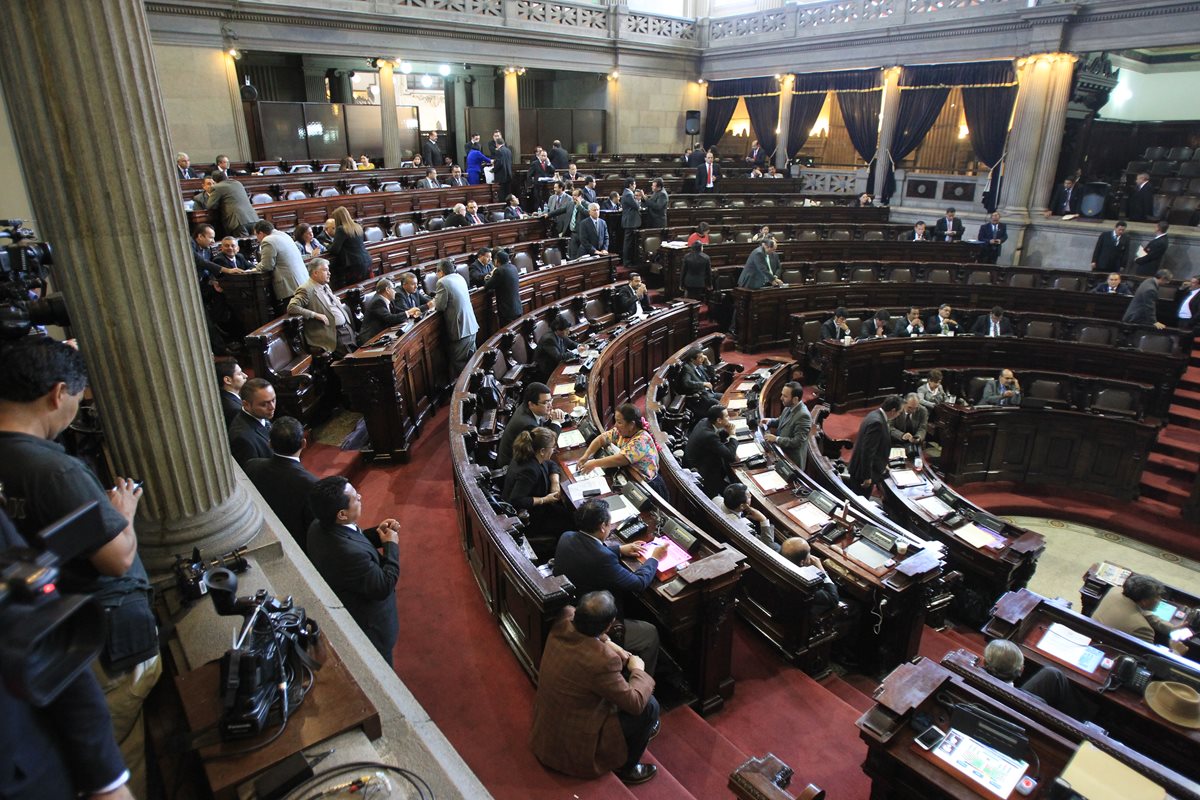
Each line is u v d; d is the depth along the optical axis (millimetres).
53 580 1211
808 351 11680
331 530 3322
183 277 3049
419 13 17656
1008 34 16188
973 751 3213
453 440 5281
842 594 5539
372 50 17281
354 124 19234
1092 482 9914
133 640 2391
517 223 14094
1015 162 16359
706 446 6250
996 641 4023
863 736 3297
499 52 19375
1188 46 14047
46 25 2521
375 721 2492
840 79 20297
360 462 6609
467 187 16156
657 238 14719
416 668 4117
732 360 12188
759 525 5457
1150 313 11578
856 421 10914
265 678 2385
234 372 4859
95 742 1464
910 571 5219
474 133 20812
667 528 4719
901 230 16984
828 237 16484
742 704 4574
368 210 14008
